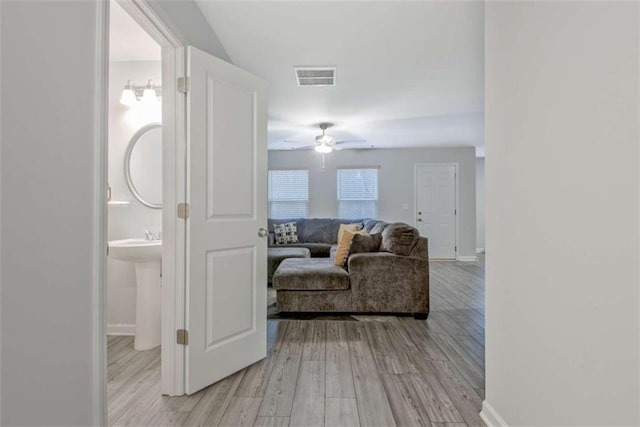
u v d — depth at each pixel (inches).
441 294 165.6
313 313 134.0
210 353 77.1
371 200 280.2
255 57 112.5
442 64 118.6
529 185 50.9
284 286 130.0
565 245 43.2
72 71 40.6
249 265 88.4
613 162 36.0
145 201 108.9
